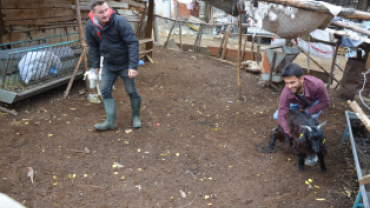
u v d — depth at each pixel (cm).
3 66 418
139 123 395
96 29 319
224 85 601
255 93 567
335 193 291
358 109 262
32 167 305
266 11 343
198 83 600
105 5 297
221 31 1284
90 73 468
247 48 1093
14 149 331
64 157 325
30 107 434
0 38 492
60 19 573
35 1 520
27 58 424
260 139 390
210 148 361
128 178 299
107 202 267
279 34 347
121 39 328
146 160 330
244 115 462
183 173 312
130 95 375
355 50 521
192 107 480
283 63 567
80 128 387
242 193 287
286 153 358
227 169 323
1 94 408
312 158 325
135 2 754
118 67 347
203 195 282
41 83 449
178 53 850
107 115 373
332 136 405
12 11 493
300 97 312
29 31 529
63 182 288
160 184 294
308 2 303
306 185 302
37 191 274
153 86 561
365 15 287
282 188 296
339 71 874
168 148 355
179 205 268
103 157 330
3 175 290
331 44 558
